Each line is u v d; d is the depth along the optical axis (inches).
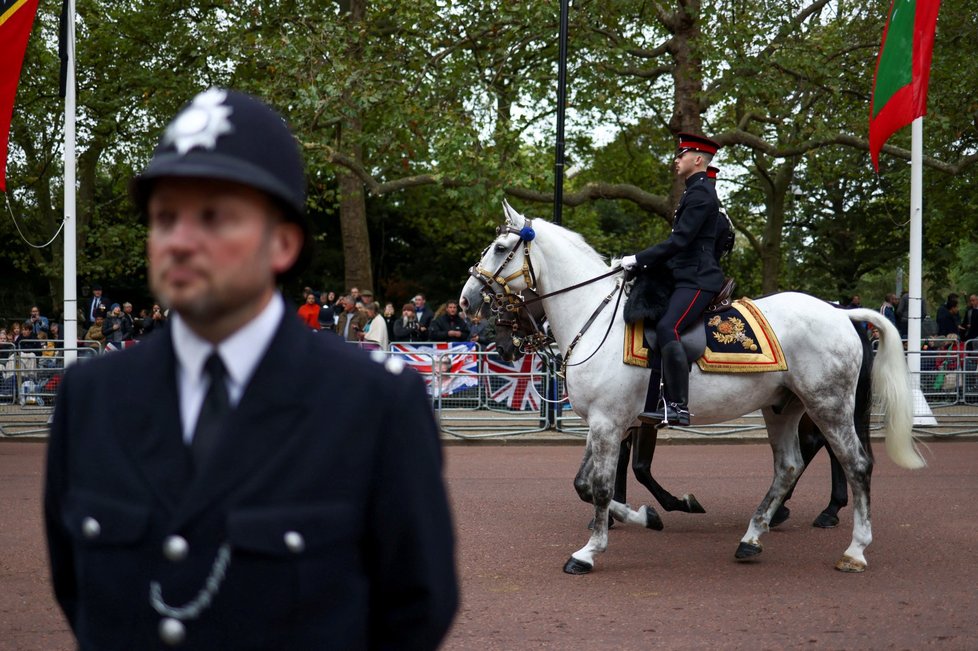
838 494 324.5
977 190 971.3
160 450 66.2
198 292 65.3
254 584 64.1
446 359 554.6
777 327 278.1
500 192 643.5
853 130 737.0
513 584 251.1
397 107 673.6
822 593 242.5
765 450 507.5
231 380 67.2
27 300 1369.3
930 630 211.5
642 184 1242.6
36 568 262.1
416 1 671.8
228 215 66.6
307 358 68.1
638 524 318.7
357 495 67.0
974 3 806.5
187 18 904.9
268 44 681.0
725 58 676.7
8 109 522.6
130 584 65.0
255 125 67.3
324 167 693.9
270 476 64.9
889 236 1374.3
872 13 762.2
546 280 288.0
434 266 1494.8
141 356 69.0
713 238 277.9
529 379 553.0
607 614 223.8
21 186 1127.0
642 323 273.6
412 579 69.1
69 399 70.8
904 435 283.7
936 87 767.1
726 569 268.4
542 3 663.8
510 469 442.6
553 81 773.9
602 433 271.6
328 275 1412.4
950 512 346.0
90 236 1079.0
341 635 65.9
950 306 754.2
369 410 68.0
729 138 745.0
